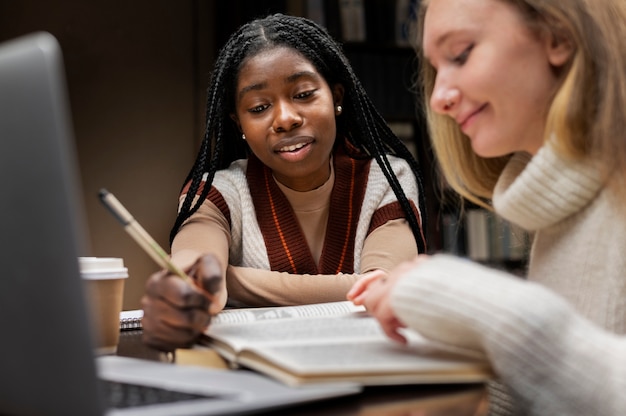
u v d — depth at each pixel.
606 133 0.83
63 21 2.95
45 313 0.56
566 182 0.85
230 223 1.63
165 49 3.04
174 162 3.04
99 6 2.98
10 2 2.91
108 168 2.98
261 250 1.60
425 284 0.71
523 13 0.86
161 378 0.70
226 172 1.69
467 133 0.92
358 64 2.92
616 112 0.83
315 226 1.65
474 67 0.87
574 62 0.86
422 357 0.72
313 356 0.71
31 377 0.58
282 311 1.13
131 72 3.01
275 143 1.53
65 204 0.54
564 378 0.62
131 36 3.01
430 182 2.92
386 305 0.79
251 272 1.47
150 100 3.02
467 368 0.68
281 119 1.51
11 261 0.57
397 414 0.61
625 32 0.86
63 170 0.54
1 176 0.56
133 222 0.86
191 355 0.84
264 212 1.63
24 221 0.56
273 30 1.58
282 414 0.61
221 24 2.98
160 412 0.57
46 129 0.54
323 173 1.64
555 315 0.64
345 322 0.98
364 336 0.85
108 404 0.60
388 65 2.97
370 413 0.61
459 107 0.90
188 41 3.07
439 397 0.66
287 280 1.44
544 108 0.89
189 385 0.67
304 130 1.53
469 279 0.69
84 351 0.55
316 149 1.55
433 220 2.92
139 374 0.73
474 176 1.14
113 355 0.94
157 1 3.03
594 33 0.85
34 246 0.56
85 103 2.97
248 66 1.54
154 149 3.03
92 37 2.97
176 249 1.47
